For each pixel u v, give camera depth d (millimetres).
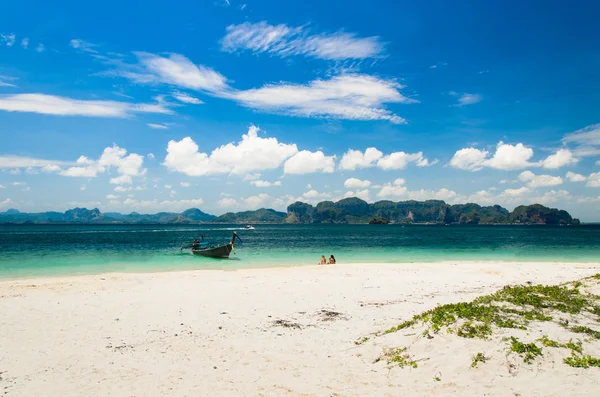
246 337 11094
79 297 16750
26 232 114438
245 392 7652
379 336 10352
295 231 143250
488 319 9805
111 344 10680
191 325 12375
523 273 24078
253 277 22734
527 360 7906
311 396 7426
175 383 8133
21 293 17781
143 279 22422
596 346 8312
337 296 16484
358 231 143875
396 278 21609
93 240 71250
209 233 113062
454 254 43594
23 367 9117
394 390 7520
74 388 7965
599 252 46438
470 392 7195
